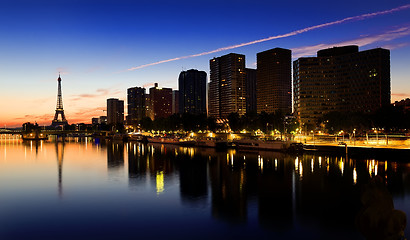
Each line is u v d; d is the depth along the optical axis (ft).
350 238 124.16
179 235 131.64
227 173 285.02
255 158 387.96
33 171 316.19
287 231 133.18
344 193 200.13
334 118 626.23
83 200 192.03
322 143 450.71
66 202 187.93
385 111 513.45
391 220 25.89
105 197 199.00
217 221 147.95
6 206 180.24
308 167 305.12
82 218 156.56
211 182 244.01
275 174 272.51
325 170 286.25
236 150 503.20
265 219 149.59
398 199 181.06
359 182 232.73
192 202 183.11
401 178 242.37
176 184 238.27
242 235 129.80
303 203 177.06
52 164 372.17
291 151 420.36
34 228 143.33
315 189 212.64
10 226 146.20
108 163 374.63
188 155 444.96
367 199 28.09
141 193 208.54
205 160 382.63
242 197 192.95
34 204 184.34
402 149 328.29
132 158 425.28
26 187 234.38
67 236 133.49
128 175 284.20
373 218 26.76
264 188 218.18
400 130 614.34
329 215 154.10
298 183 232.94
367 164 317.01
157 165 348.79
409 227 130.52
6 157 460.96
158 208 171.73
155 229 139.23
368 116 601.62
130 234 134.10
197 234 132.26
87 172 305.32
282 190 210.79
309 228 135.95
